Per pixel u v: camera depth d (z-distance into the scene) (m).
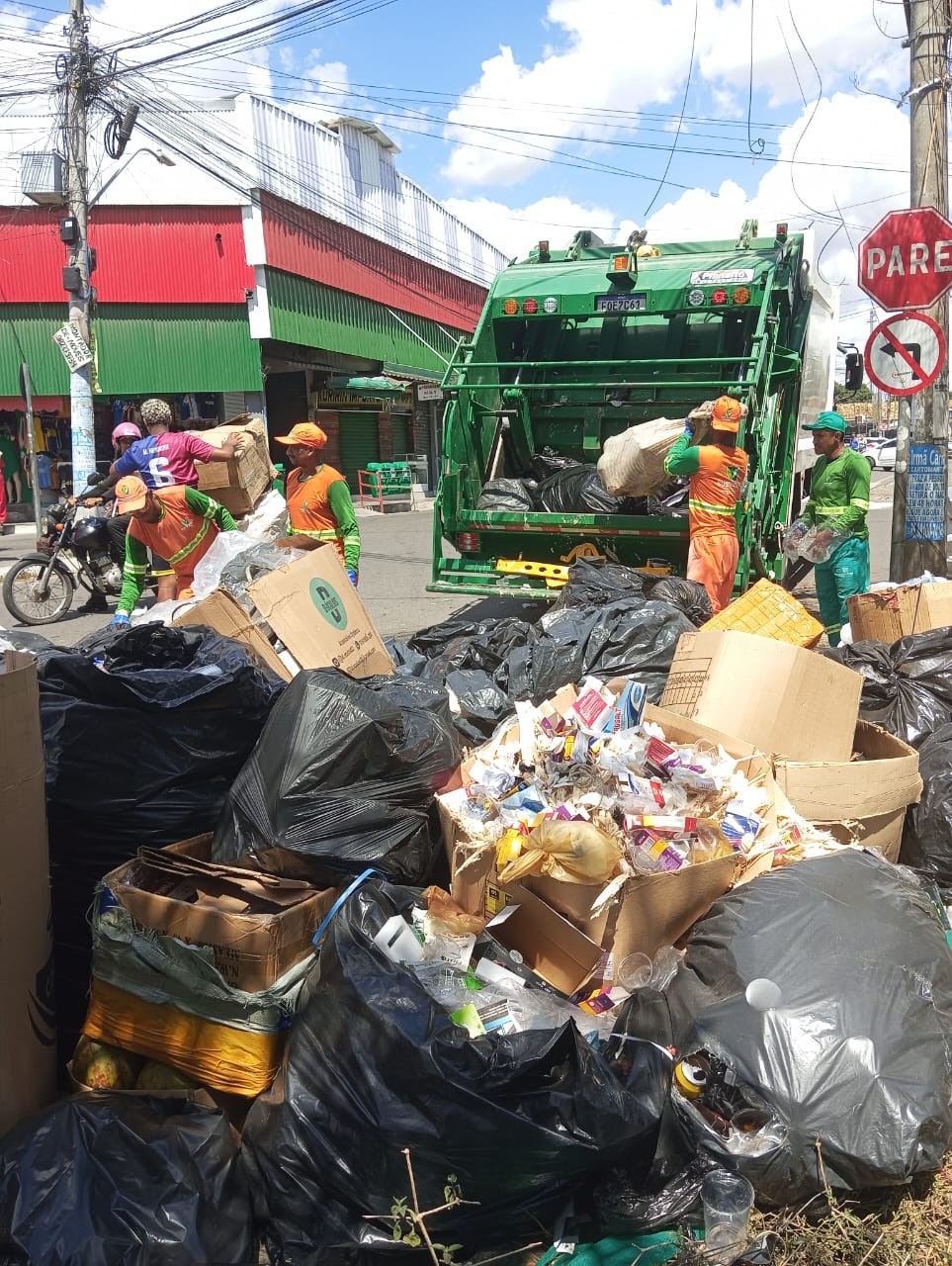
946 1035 2.39
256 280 18.77
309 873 2.72
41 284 17.34
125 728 2.81
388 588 10.52
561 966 2.71
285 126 19.50
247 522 6.48
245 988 2.41
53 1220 1.96
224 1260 2.02
